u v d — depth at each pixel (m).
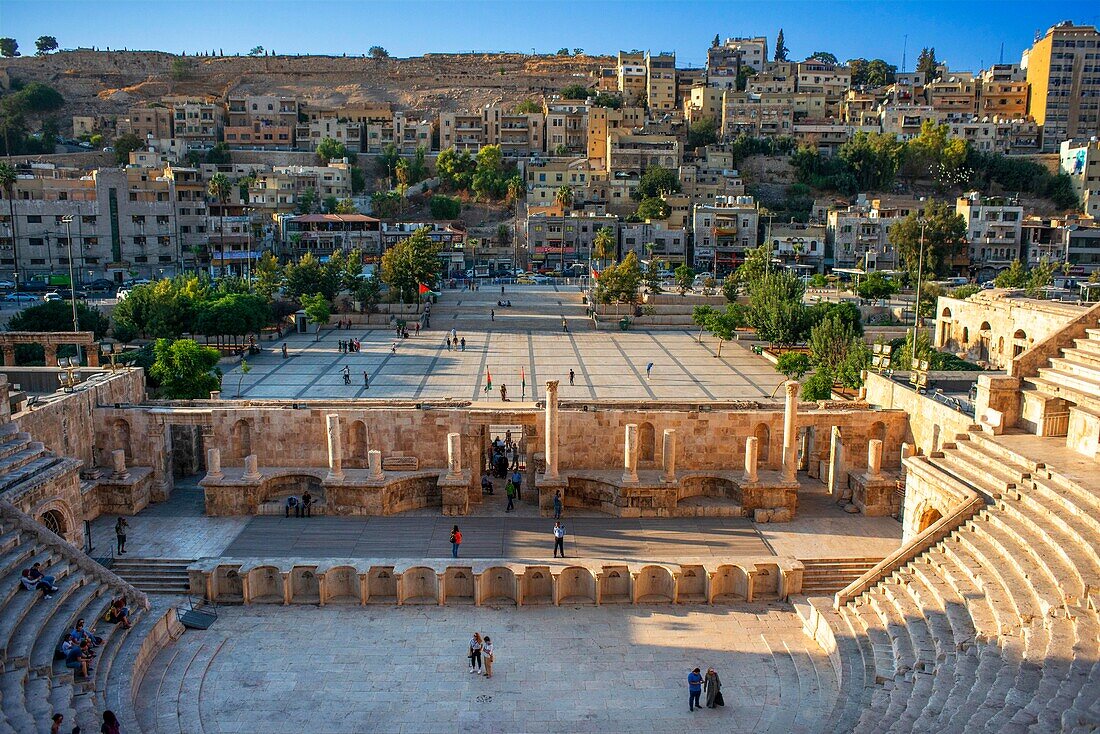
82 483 47.03
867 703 29.16
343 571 39.62
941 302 98.75
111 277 152.00
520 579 38.94
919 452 49.44
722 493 50.34
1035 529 33.75
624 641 35.88
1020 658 27.39
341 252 158.62
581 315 137.25
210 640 35.53
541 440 52.09
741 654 34.75
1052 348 44.34
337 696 31.31
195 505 49.69
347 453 51.88
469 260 188.75
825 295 142.38
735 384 88.00
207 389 64.50
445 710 30.47
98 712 28.17
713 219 183.62
